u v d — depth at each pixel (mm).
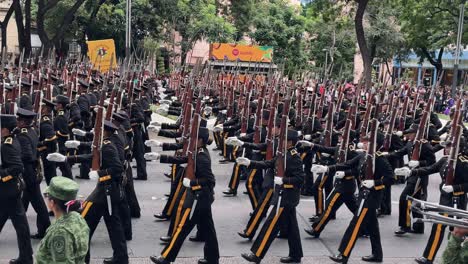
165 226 9570
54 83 16359
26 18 29156
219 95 17547
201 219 7480
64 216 4918
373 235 8281
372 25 39188
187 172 7488
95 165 7359
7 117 7047
